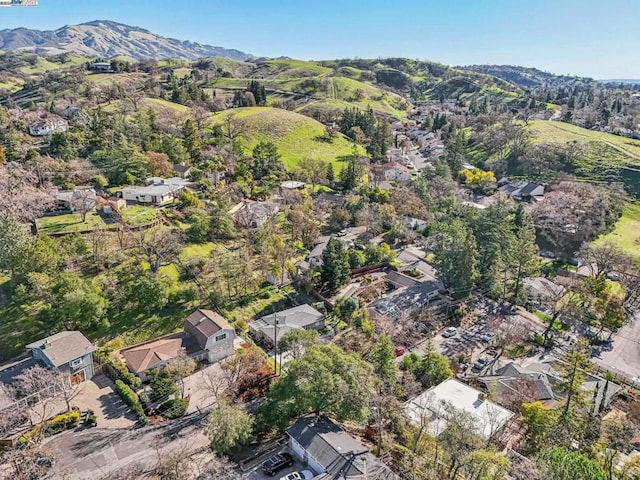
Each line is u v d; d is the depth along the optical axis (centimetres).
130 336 4472
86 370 3956
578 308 6097
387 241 7831
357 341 4878
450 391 3978
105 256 5203
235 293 5419
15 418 3269
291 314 5078
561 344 5588
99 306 4372
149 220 6269
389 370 3847
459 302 6128
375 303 5809
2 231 4612
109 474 2962
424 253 7575
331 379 3231
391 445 3262
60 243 5094
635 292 6812
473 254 6072
